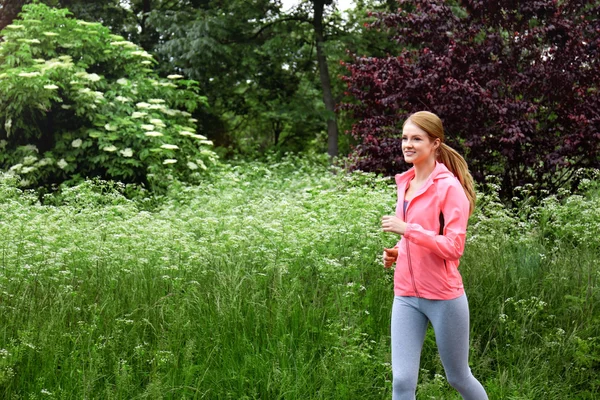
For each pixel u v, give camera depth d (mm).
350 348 4094
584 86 9250
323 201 7105
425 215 3379
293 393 3830
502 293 5043
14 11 18672
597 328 4645
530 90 9344
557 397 4117
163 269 5215
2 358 3670
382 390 4059
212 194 9516
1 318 4180
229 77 19312
